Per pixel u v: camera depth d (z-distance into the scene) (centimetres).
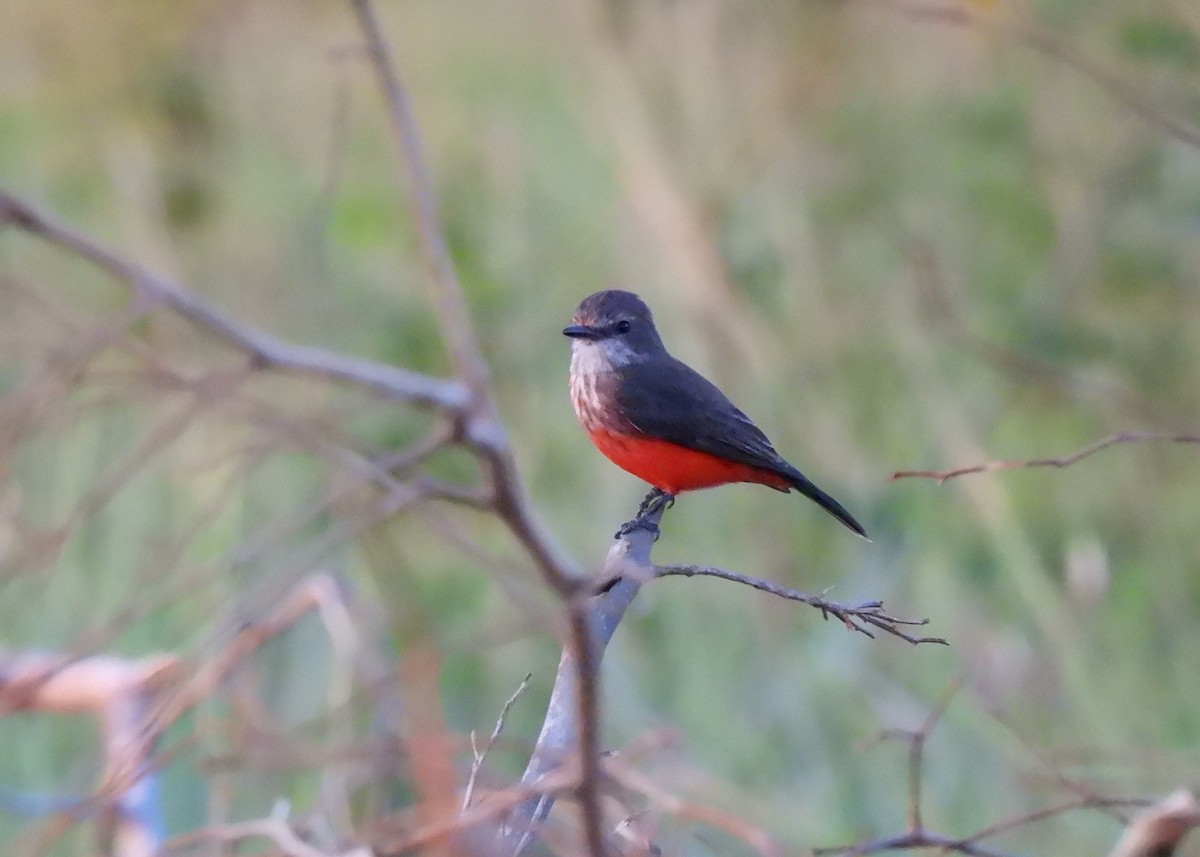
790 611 1177
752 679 1133
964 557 1232
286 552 822
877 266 1471
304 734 617
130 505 952
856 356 1392
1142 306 1424
